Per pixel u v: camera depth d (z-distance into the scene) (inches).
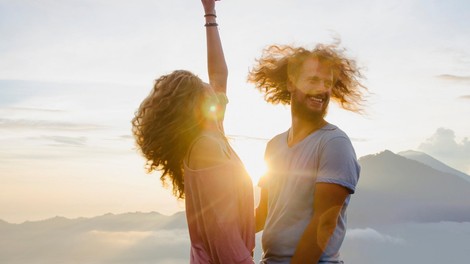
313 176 99.7
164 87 89.8
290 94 121.2
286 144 109.9
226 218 83.0
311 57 107.0
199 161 85.2
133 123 92.6
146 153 90.1
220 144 86.6
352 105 116.0
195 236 88.4
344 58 109.8
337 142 97.3
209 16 125.5
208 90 92.2
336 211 95.0
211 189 83.4
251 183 90.6
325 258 97.9
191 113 88.4
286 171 105.3
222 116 113.0
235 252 82.4
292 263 96.4
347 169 95.1
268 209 110.3
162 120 87.8
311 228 95.4
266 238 106.0
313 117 106.0
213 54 124.0
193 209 87.8
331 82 107.0
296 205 101.3
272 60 119.4
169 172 91.5
